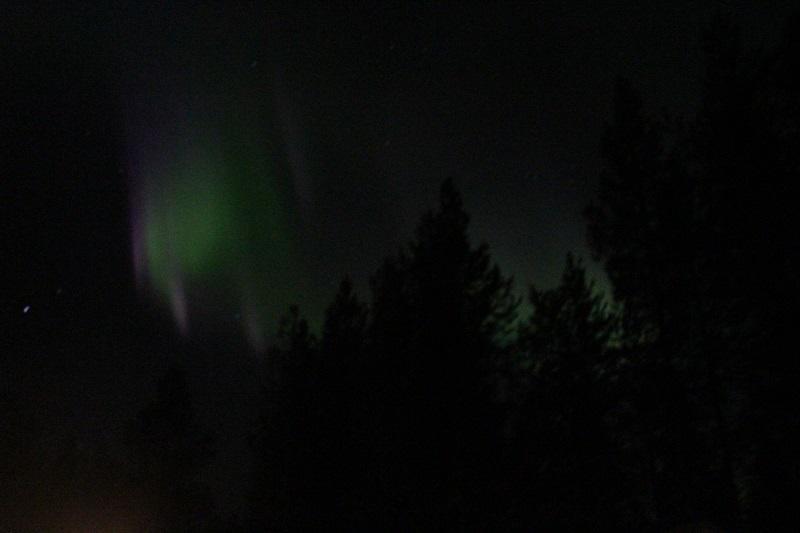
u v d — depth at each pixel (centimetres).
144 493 3375
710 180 1858
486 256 2081
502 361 2050
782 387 1653
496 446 1933
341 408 2569
